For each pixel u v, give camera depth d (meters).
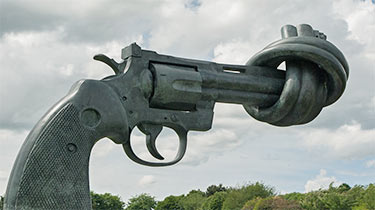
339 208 33.25
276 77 5.14
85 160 3.87
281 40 5.00
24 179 3.57
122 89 4.25
